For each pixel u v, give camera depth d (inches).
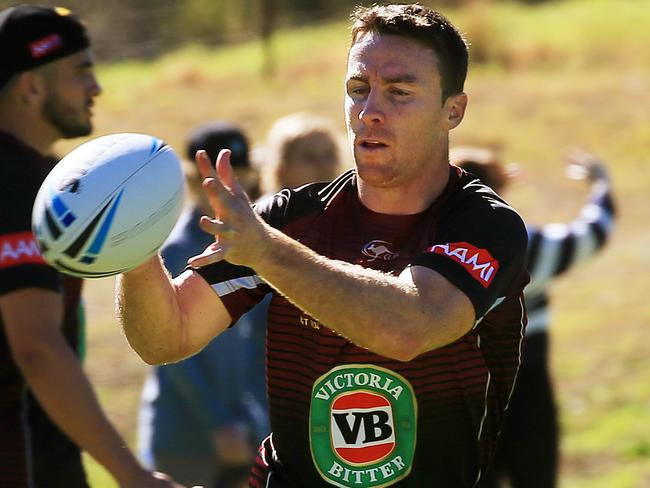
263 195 705.6
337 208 424.8
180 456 637.3
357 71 408.5
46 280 479.2
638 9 3206.2
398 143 404.5
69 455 518.9
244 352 631.2
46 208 369.7
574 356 1192.8
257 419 631.2
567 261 706.8
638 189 1952.5
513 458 682.2
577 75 2679.6
